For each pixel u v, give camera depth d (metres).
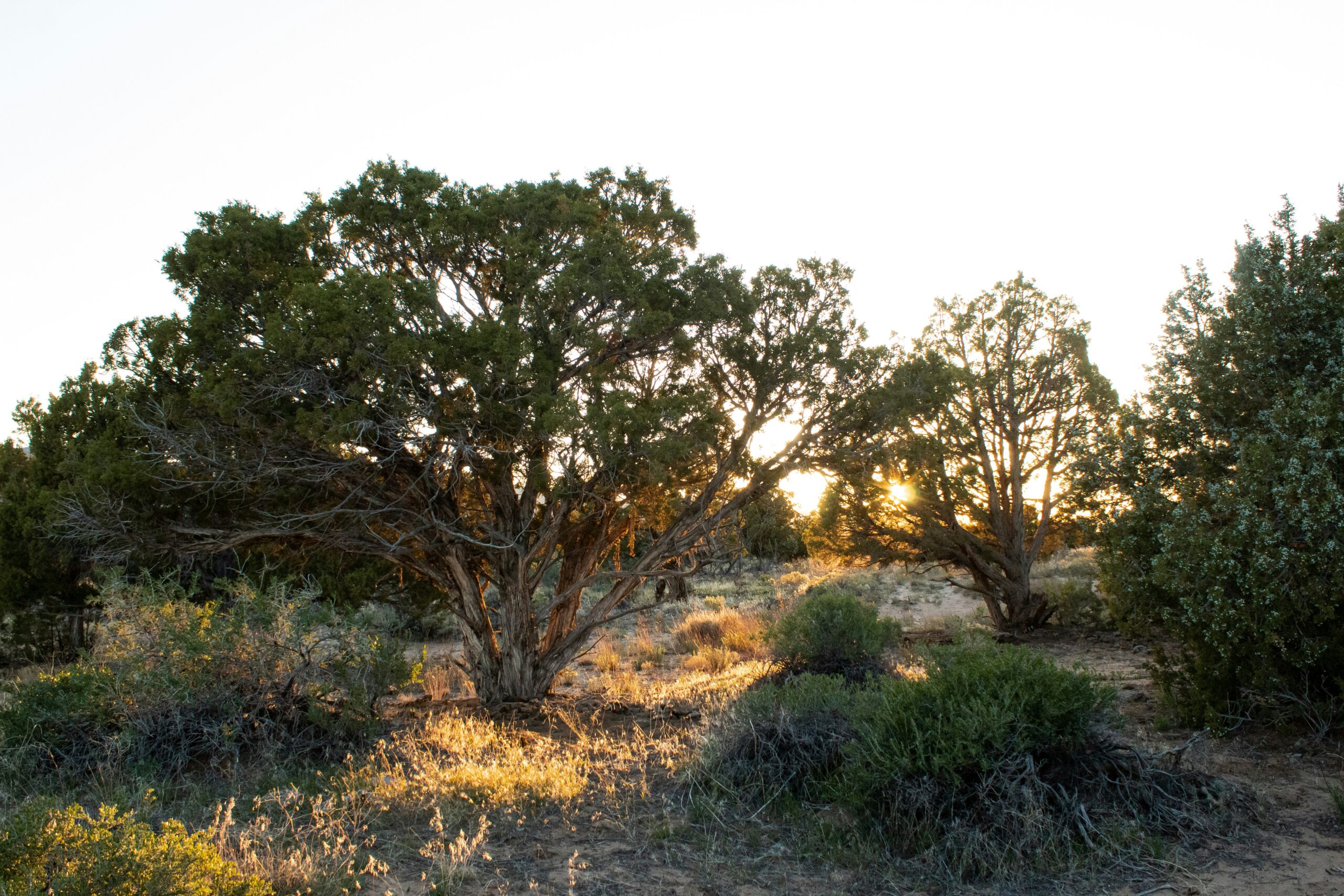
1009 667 6.59
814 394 11.36
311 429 9.19
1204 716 8.95
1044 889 5.34
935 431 17.97
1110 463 10.43
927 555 19.53
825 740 7.30
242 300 10.27
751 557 32.34
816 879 5.55
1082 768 6.39
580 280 10.30
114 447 10.46
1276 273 9.48
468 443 9.98
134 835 4.17
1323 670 8.51
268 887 4.56
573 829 6.45
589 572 12.89
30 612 15.93
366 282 9.41
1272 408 9.12
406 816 6.63
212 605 9.58
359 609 14.98
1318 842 5.97
